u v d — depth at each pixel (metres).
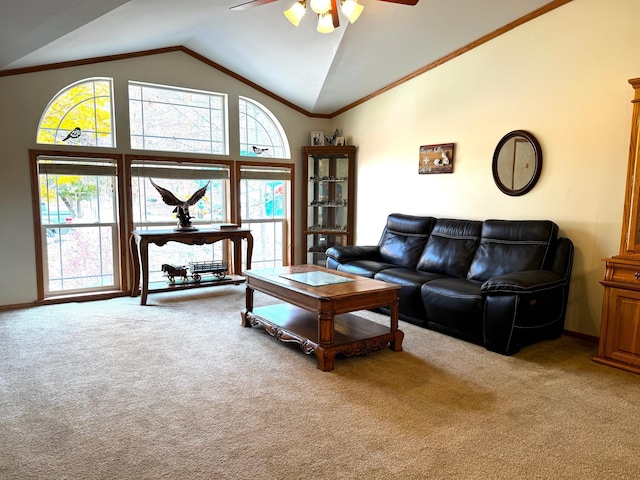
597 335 3.66
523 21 4.04
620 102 3.45
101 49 4.51
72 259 4.94
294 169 6.33
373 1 3.87
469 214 4.67
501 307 3.30
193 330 3.85
